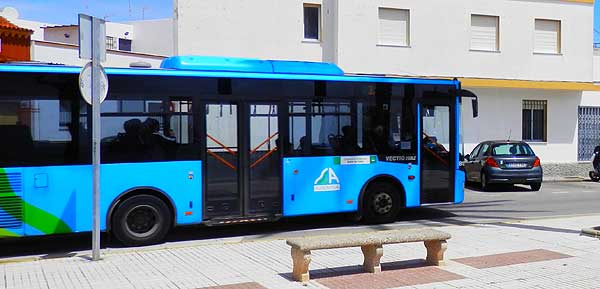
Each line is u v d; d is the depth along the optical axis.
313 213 10.85
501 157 18.08
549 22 24.17
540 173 18.22
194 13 19.34
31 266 7.93
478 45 23.00
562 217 12.20
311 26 21.20
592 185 20.72
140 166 9.54
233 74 10.22
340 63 20.73
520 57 23.50
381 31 21.50
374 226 11.48
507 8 23.22
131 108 9.52
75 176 9.15
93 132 8.14
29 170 8.88
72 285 6.79
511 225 11.02
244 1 19.94
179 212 9.79
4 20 15.59
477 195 17.36
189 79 9.91
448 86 12.12
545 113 24.05
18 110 8.86
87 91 8.07
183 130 9.85
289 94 10.66
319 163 10.91
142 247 9.51
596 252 8.45
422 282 6.80
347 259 8.05
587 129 24.94
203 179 9.95
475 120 22.77
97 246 8.21
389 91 11.56
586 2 24.58
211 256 8.37
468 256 8.22
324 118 10.97
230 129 10.20
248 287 6.60
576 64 24.53
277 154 10.56
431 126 12.00
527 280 6.89
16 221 8.80
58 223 9.05
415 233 7.43
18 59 15.30
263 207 10.42
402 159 11.69
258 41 20.16
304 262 6.80
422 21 21.91
